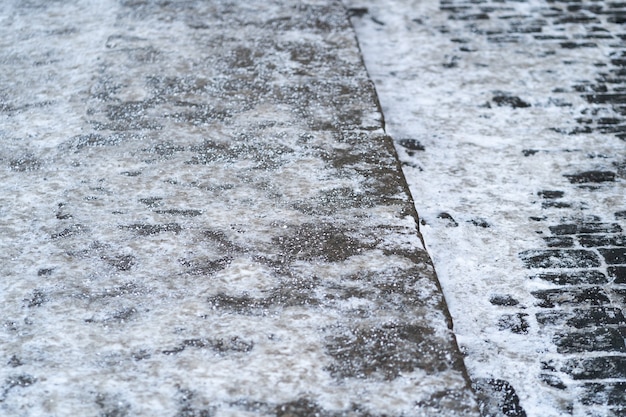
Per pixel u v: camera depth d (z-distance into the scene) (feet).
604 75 15.52
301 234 11.68
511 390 10.81
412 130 14.24
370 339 10.56
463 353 11.11
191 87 14.16
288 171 12.59
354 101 13.91
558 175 13.43
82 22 15.97
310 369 10.32
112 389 10.19
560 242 12.38
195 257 11.43
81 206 12.10
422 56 16.03
